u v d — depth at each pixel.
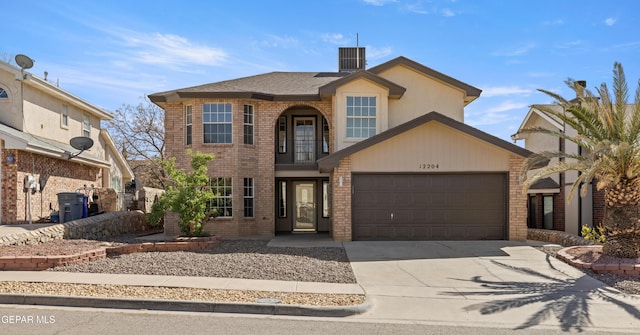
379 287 8.81
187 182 13.80
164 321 6.57
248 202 17.48
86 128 22.12
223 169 17.14
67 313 6.88
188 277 9.15
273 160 17.73
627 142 10.38
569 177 17.20
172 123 17.72
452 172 14.89
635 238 10.78
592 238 14.23
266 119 17.83
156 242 13.26
